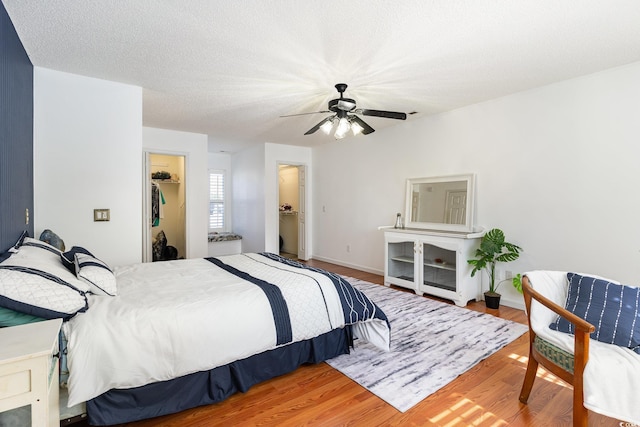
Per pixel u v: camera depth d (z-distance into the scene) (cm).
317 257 645
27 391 100
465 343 260
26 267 150
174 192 645
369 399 188
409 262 422
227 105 374
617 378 136
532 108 329
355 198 551
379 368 222
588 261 295
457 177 395
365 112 287
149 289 203
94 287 180
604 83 282
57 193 280
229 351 178
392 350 249
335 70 276
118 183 306
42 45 232
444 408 179
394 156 480
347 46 234
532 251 333
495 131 360
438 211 416
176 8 189
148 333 157
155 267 273
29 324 126
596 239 290
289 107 382
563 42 230
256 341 188
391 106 384
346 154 568
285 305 204
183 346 164
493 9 189
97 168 297
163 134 488
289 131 504
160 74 286
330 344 233
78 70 277
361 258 542
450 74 288
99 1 181
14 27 206
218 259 312
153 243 575
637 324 158
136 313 162
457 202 395
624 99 272
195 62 262
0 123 176
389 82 306
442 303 365
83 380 142
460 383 204
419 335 276
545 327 177
